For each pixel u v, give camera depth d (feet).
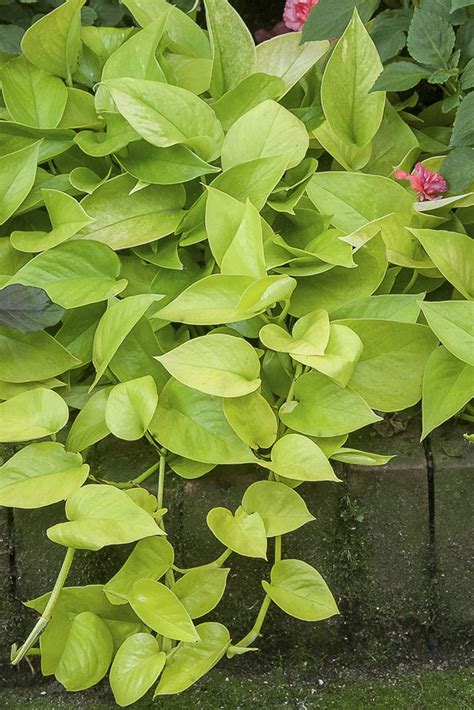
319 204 7.45
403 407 7.09
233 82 7.90
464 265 7.20
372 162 7.89
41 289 7.06
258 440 7.00
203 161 7.41
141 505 6.92
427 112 8.15
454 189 7.38
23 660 7.21
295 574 6.92
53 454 6.94
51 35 7.64
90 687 7.15
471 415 7.23
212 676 7.17
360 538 7.15
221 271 7.19
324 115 7.87
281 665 7.23
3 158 7.47
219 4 7.79
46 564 7.16
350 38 7.60
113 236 7.41
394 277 7.42
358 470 7.10
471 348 6.93
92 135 7.67
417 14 7.51
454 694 7.09
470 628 7.26
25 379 7.18
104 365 7.00
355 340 6.93
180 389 7.07
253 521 6.84
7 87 7.73
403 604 7.22
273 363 7.24
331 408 7.02
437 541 7.16
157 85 7.40
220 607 7.20
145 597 6.75
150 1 8.01
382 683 7.15
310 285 7.38
